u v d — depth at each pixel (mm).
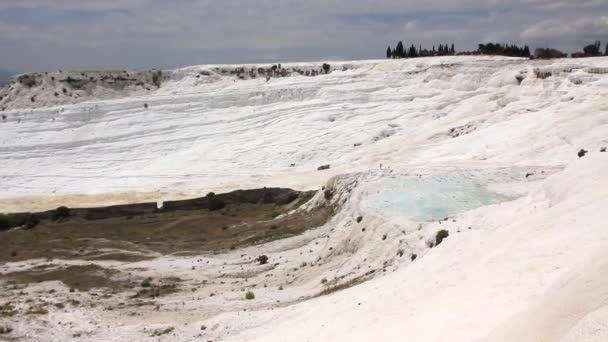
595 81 66750
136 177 76375
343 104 96188
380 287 22547
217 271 39344
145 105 99812
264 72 128625
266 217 52125
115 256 45375
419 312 16453
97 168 82375
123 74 128000
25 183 77562
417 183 42438
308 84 104188
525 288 14102
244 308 30000
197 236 49719
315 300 27359
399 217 35344
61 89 120938
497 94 80250
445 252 21844
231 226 51188
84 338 26906
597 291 9805
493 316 13312
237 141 86812
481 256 18641
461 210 35969
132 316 30281
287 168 75125
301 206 51406
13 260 46625
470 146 59906
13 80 125938
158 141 89625
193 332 26766
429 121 83062
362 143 79188
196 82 126125
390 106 92750
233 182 68500
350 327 18547
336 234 39312
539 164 44938
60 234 54500
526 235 18047
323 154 77938
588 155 24828
